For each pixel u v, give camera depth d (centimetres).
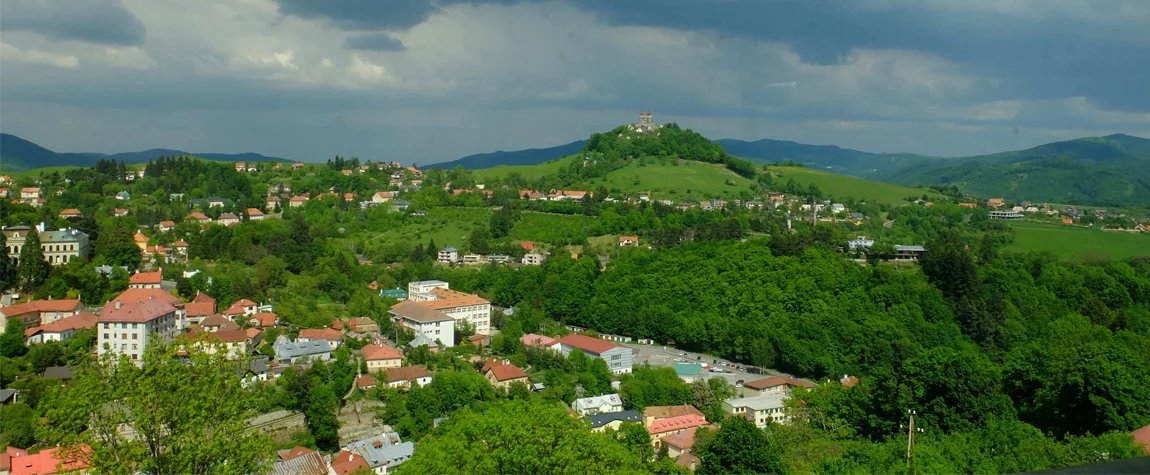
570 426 5878
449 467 5656
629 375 17462
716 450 8319
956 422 8706
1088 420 8925
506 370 16688
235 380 5006
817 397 11512
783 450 8712
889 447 7744
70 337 15275
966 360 9206
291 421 13062
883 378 9538
